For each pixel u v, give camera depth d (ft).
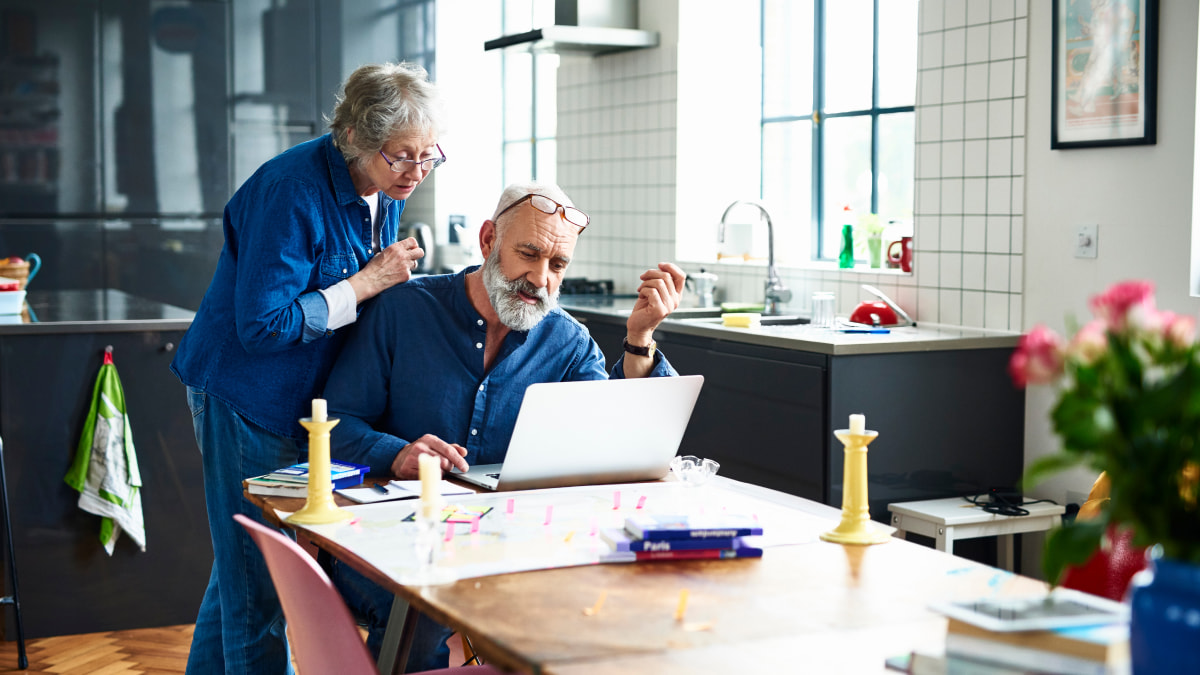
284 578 5.19
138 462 11.74
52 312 12.87
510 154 23.73
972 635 3.86
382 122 7.27
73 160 18.78
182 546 11.99
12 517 11.31
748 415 12.16
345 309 7.53
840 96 15.44
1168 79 10.18
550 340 7.64
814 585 4.91
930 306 12.76
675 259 16.78
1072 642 3.65
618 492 6.59
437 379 7.44
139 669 10.66
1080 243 11.03
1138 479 3.24
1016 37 11.55
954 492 11.46
